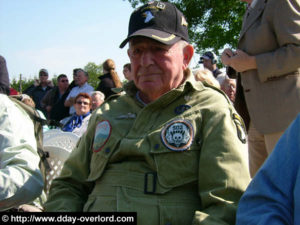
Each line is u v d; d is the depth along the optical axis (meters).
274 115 2.67
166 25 2.06
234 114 1.94
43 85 9.64
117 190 1.88
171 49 2.03
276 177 1.33
